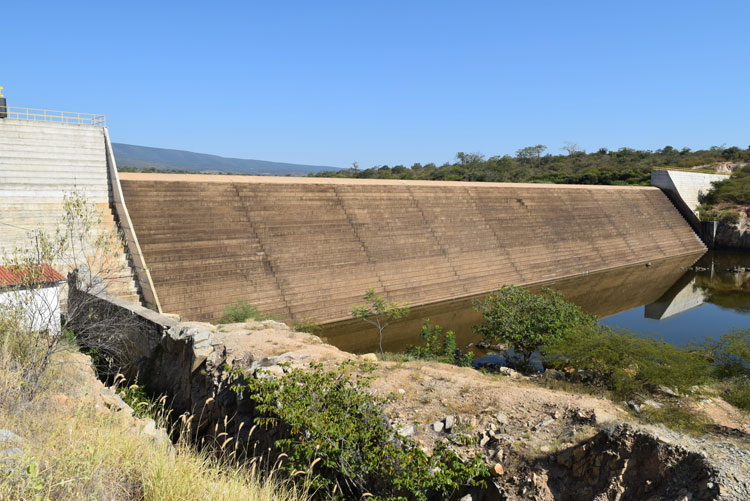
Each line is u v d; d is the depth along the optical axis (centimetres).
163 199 3328
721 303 4569
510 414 1241
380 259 4078
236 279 3281
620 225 6788
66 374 1115
